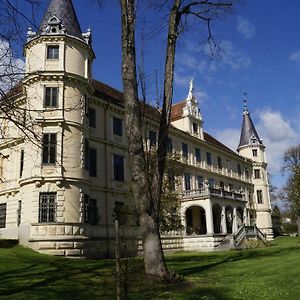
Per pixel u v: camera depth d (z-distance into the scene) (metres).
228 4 17.20
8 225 32.12
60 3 32.47
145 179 14.01
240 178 62.41
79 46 31.67
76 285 13.08
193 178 48.16
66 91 29.89
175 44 16.36
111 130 35.88
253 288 12.29
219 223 48.31
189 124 50.34
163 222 30.03
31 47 30.73
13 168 33.03
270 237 65.38
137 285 12.38
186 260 24.98
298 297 10.83
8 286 13.06
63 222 27.50
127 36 15.16
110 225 33.28
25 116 9.79
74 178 28.75
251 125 71.38
